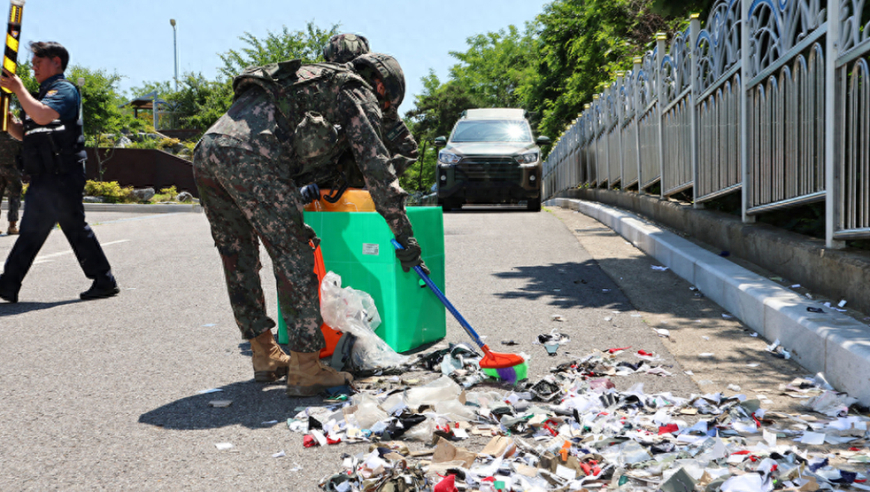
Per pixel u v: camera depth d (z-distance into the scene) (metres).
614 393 3.02
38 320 4.84
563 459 2.33
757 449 2.42
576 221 11.16
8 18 4.87
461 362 3.58
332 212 3.86
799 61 4.66
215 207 3.22
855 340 3.07
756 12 5.55
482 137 15.27
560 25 28.69
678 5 7.84
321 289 3.59
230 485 2.30
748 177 5.67
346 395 3.17
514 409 2.93
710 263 5.36
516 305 5.12
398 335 3.83
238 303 3.39
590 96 26.17
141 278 6.50
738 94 5.91
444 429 2.67
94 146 29.09
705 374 3.44
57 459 2.53
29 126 5.23
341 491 2.20
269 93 3.04
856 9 3.85
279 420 2.93
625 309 4.90
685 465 2.28
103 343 4.23
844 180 4.09
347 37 3.58
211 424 2.88
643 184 9.56
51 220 5.34
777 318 3.83
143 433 2.79
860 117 3.90
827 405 2.89
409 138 3.64
